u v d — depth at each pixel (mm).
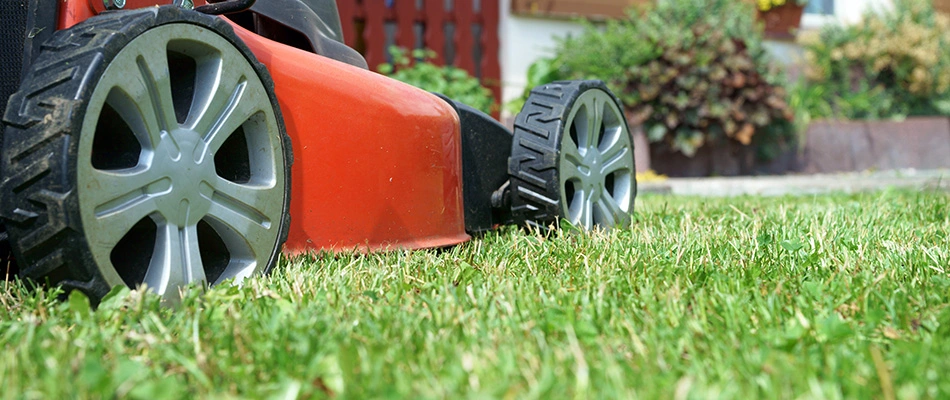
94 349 711
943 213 1453
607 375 641
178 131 853
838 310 819
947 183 2551
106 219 794
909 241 1149
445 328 761
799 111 3613
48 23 863
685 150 3271
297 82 1011
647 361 677
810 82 4078
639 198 2125
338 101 1042
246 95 916
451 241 1163
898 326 774
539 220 1213
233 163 954
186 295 834
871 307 813
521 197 1213
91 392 609
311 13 1185
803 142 3641
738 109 3324
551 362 667
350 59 1245
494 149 1272
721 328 756
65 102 770
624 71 3227
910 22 4133
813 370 648
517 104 3279
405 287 892
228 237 914
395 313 799
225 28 898
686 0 3438
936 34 4160
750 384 637
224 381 666
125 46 804
